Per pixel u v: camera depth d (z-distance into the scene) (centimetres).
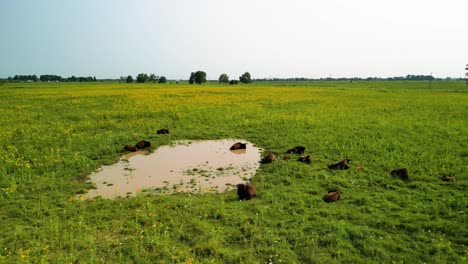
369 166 1420
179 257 756
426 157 1512
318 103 3919
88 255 770
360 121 2523
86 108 3416
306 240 824
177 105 3612
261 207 1011
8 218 970
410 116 2795
